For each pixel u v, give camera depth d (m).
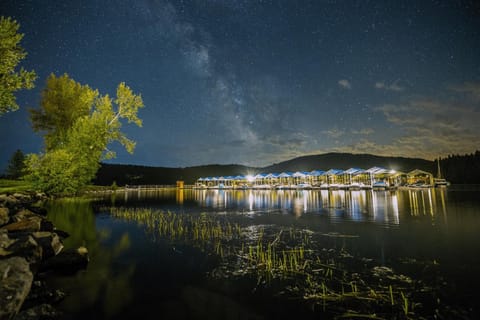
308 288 7.29
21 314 5.45
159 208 27.64
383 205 25.80
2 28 16.42
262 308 6.25
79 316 5.89
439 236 12.61
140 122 32.62
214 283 7.71
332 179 71.62
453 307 6.09
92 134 31.33
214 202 34.84
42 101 37.84
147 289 7.31
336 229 14.94
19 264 6.51
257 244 12.11
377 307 6.18
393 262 9.18
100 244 12.19
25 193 29.97
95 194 50.03
